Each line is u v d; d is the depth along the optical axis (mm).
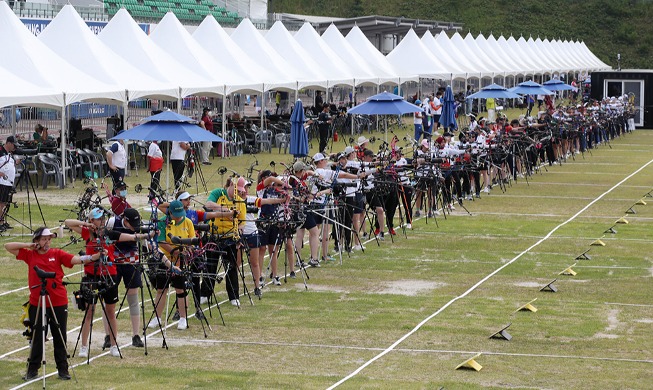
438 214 59625
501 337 31312
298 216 40469
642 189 72875
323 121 89562
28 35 67438
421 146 59125
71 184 67250
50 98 63344
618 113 121625
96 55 72312
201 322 32719
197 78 81562
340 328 32688
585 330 32438
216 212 34719
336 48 111625
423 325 33031
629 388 25953
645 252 47531
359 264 44156
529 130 82188
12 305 35062
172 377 26703
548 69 176625
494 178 74875
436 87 182125
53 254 26750
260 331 32250
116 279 28797
